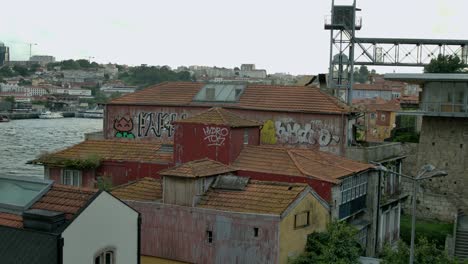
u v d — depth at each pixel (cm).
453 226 5322
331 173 3803
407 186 5997
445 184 5881
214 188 3481
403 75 5509
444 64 7506
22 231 2127
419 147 6012
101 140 4772
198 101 5191
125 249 2352
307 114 4738
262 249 3116
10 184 2570
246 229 3166
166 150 4481
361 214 4253
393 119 8731
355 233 3409
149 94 5506
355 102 11019
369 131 8769
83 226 2156
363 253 4144
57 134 15625
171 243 3416
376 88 13512
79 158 4362
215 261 3269
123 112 5472
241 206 3259
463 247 4909
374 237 4288
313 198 3384
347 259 3150
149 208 3484
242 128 4222
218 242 3259
